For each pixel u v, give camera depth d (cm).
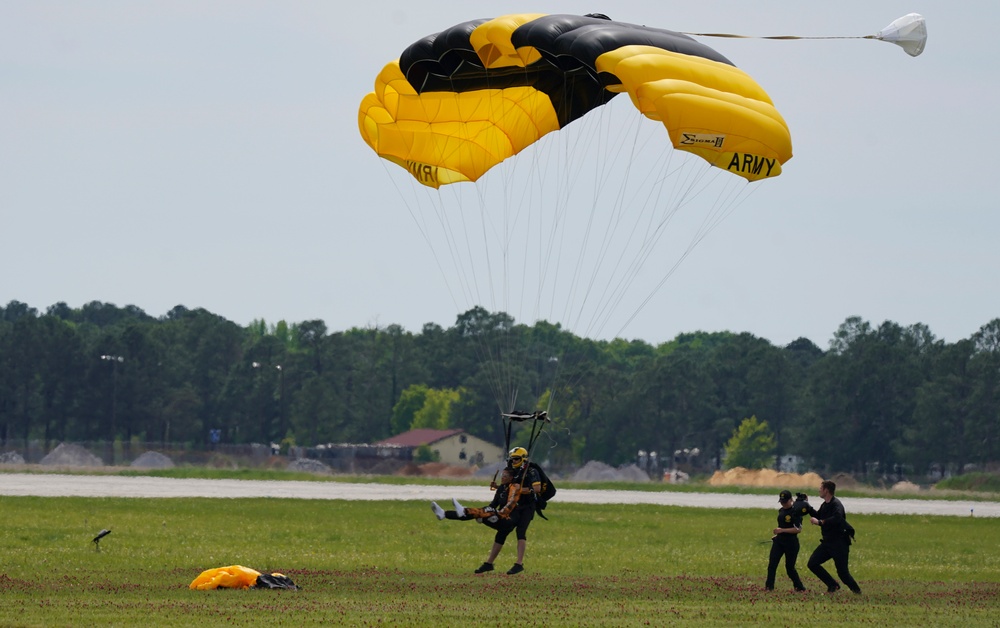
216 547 10950
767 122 8488
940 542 14925
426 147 10556
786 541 8356
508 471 8981
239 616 6347
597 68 8606
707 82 8538
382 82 10506
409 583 8312
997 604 7962
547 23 8956
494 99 10438
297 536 12419
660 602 7512
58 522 12762
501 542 9088
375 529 13612
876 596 8175
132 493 18438
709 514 18275
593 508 18388
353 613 6550
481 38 9300
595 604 7288
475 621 6353
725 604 7469
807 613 7069
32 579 8006
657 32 9112
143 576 8419
